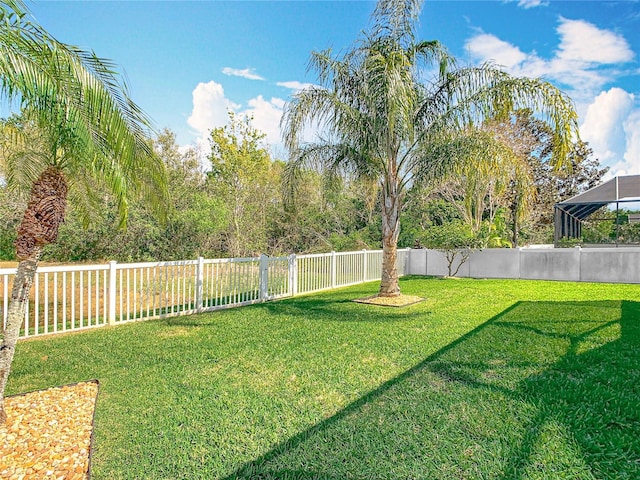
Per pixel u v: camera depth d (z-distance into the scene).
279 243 19.62
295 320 7.09
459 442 2.77
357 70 8.20
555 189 27.56
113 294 6.88
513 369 4.26
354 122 8.02
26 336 5.85
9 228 13.31
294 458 2.62
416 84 8.38
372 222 20.23
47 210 3.24
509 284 12.37
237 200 18.33
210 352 5.13
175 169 17.31
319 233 20.12
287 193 9.12
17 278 3.18
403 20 8.03
